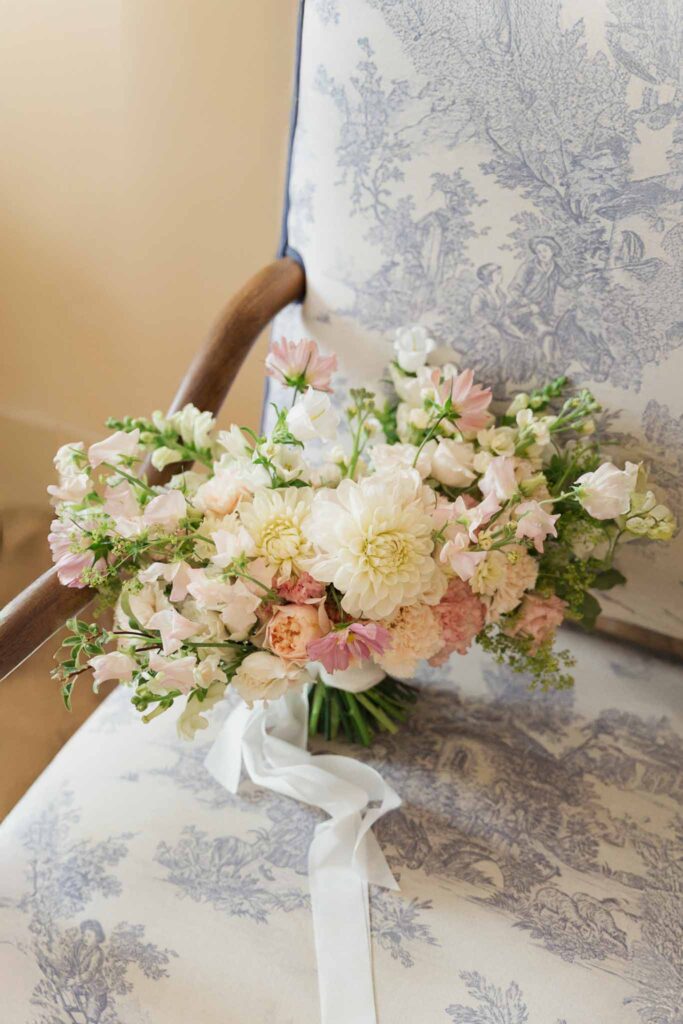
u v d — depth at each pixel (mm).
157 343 1152
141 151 1018
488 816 640
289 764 654
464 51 614
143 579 526
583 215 628
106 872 594
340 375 753
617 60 585
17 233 1126
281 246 748
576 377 675
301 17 657
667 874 611
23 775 1028
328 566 511
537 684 734
